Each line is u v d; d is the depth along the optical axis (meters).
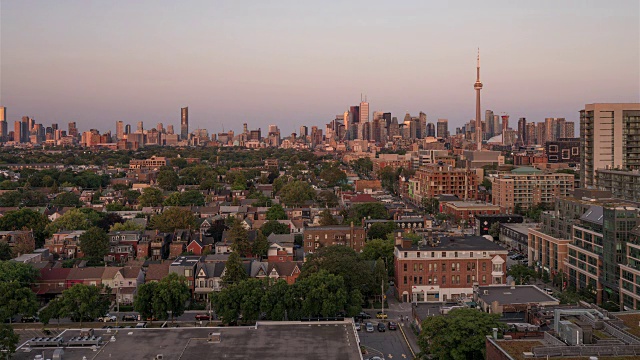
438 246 194.88
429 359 128.88
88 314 158.12
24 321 164.00
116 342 125.31
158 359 115.19
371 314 176.00
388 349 145.12
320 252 187.88
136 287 191.00
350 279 175.50
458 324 119.81
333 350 120.25
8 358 115.56
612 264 176.25
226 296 155.38
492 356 96.62
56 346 122.62
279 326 136.50
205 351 119.69
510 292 152.50
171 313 162.38
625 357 87.69
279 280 161.75
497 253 191.12
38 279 190.38
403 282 189.75
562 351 88.81
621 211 175.00
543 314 125.88
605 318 107.06
